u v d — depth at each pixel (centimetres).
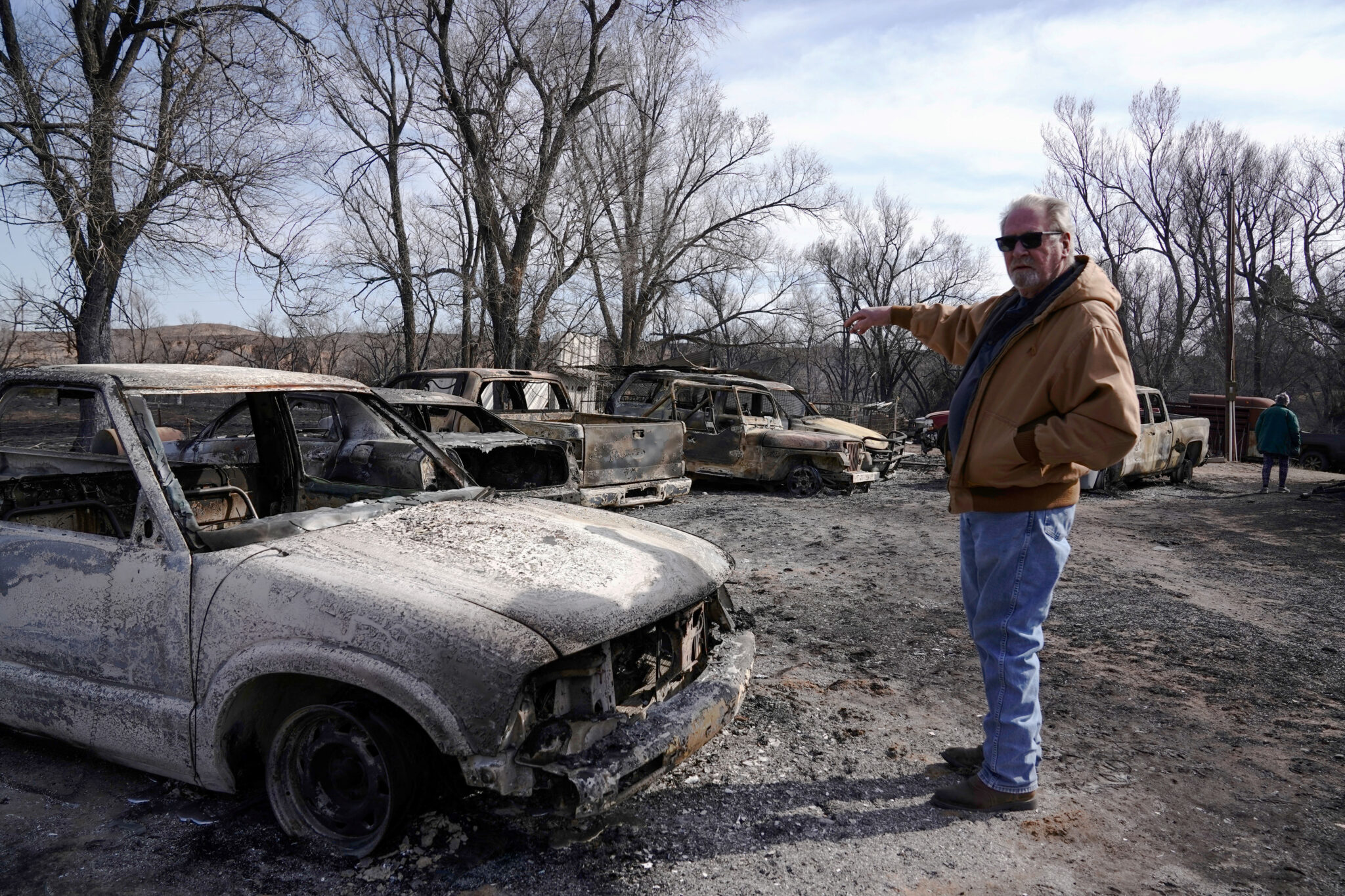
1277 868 271
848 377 4962
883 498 1207
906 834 285
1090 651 506
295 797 272
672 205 2745
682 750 262
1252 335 4059
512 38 1873
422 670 235
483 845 269
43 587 305
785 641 508
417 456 409
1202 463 1561
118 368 329
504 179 1911
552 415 1039
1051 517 287
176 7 1352
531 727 240
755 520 956
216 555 277
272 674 264
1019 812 303
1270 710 416
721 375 1307
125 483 413
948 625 551
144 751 284
